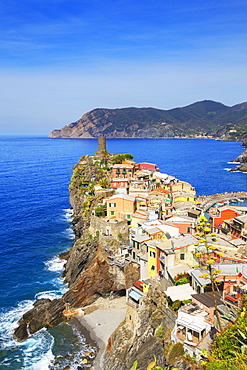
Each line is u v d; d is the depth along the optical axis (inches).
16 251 4409.5
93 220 4023.1
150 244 2822.3
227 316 1713.8
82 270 3476.9
